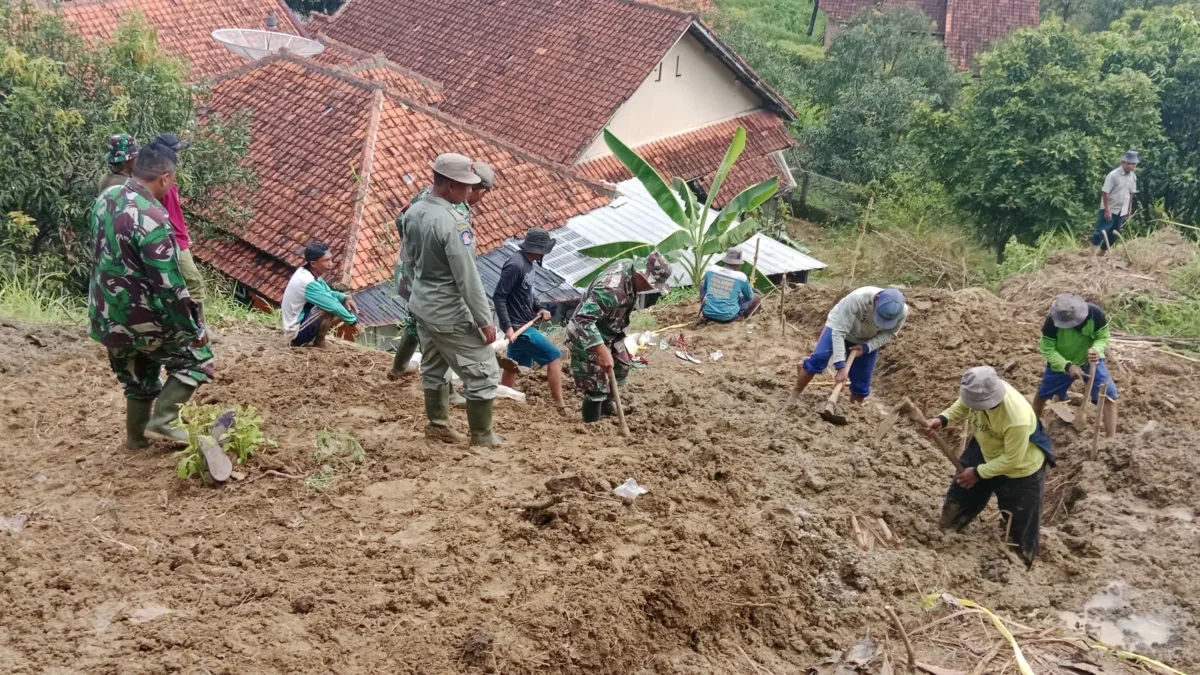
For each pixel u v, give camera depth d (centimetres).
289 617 474
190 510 554
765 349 1020
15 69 1362
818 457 747
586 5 2547
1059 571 663
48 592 475
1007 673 542
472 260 587
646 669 505
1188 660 571
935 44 3534
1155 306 1157
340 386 729
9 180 1341
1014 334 1011
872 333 820
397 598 493
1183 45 2388
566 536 564
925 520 686
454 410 729
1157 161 2222
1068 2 4325
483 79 2483
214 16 2539
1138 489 768
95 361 746
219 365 750
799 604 580
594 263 1728
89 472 583
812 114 3378
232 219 1636
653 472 656
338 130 1820
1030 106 2217
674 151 2483
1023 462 642
